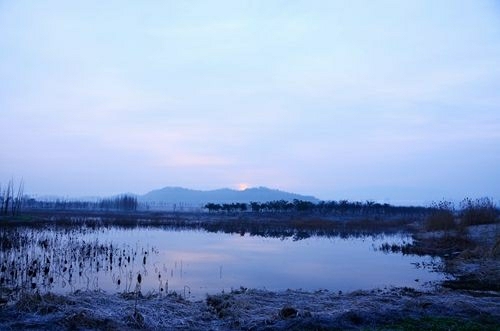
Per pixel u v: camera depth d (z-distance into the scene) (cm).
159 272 1581
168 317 855
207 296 1097
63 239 2598
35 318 805
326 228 4119
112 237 2967
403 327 786
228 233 3509
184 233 3434
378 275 1586
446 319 834
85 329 760
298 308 947
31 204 10594
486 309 916
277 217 6203
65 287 1294
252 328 792
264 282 1435
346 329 773
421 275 1587
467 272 1587
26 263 1577
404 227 4294
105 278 1449
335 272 1644
